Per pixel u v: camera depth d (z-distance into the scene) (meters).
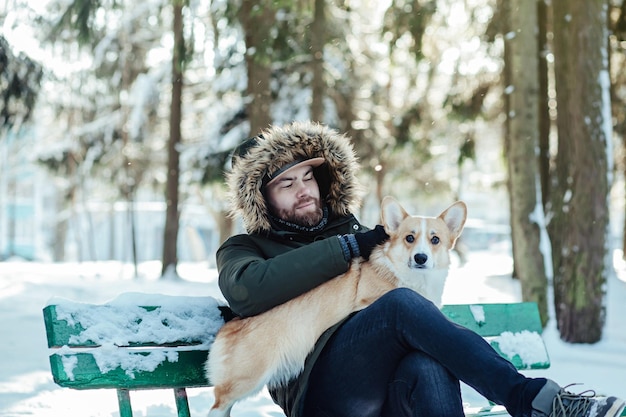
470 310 3.62
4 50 11.76
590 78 7.70
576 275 7.65
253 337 2.86
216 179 16.53
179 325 2.97
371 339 2.73
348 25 15.37
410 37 11.84
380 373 2.77
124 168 19.91
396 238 3.10
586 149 7.68
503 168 17.25
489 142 22.25
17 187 42.72
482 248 34.84
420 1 11.17
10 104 12.88
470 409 3.45
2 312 9.14
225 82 16.16
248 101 12.83
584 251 7.63
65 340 2.70
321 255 2.90
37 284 12.00
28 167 34.66
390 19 11.47
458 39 13.55
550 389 2.46
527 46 8.29
